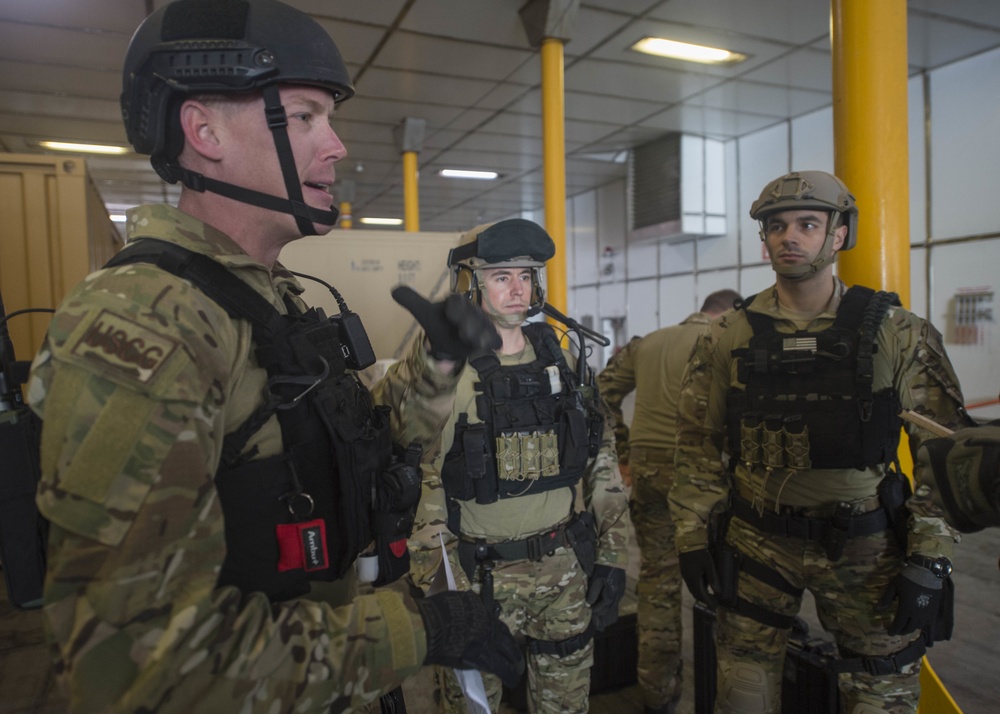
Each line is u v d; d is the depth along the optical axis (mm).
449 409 964
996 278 5750
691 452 1803
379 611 677
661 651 2092
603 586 1625
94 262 3576
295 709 572
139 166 8625
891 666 1469
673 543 2137
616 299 11336
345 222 10938
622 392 2506
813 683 1722
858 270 2055
